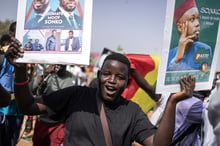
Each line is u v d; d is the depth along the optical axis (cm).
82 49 223
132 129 236
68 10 225
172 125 223
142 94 479
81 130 230
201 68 232
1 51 411
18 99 234
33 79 455
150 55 503
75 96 244
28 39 233
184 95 222
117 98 239
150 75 498
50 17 229
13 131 436
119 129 230
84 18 222
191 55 226
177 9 214
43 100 243
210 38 232
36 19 232
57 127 379
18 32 235
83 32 223
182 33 218
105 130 230
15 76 232
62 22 227
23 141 518
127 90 471
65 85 445
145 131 233
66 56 226
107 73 237
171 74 220
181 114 288
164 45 214
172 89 222
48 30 229
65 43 226
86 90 248
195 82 229
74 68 1223
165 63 216
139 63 495
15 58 229
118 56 241
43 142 386
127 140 234
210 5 227
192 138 290
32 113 239
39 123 386
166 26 212
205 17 227
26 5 234
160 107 354
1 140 420
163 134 222
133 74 393
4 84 402
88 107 238
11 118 429
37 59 230
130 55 499
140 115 242
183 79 224
